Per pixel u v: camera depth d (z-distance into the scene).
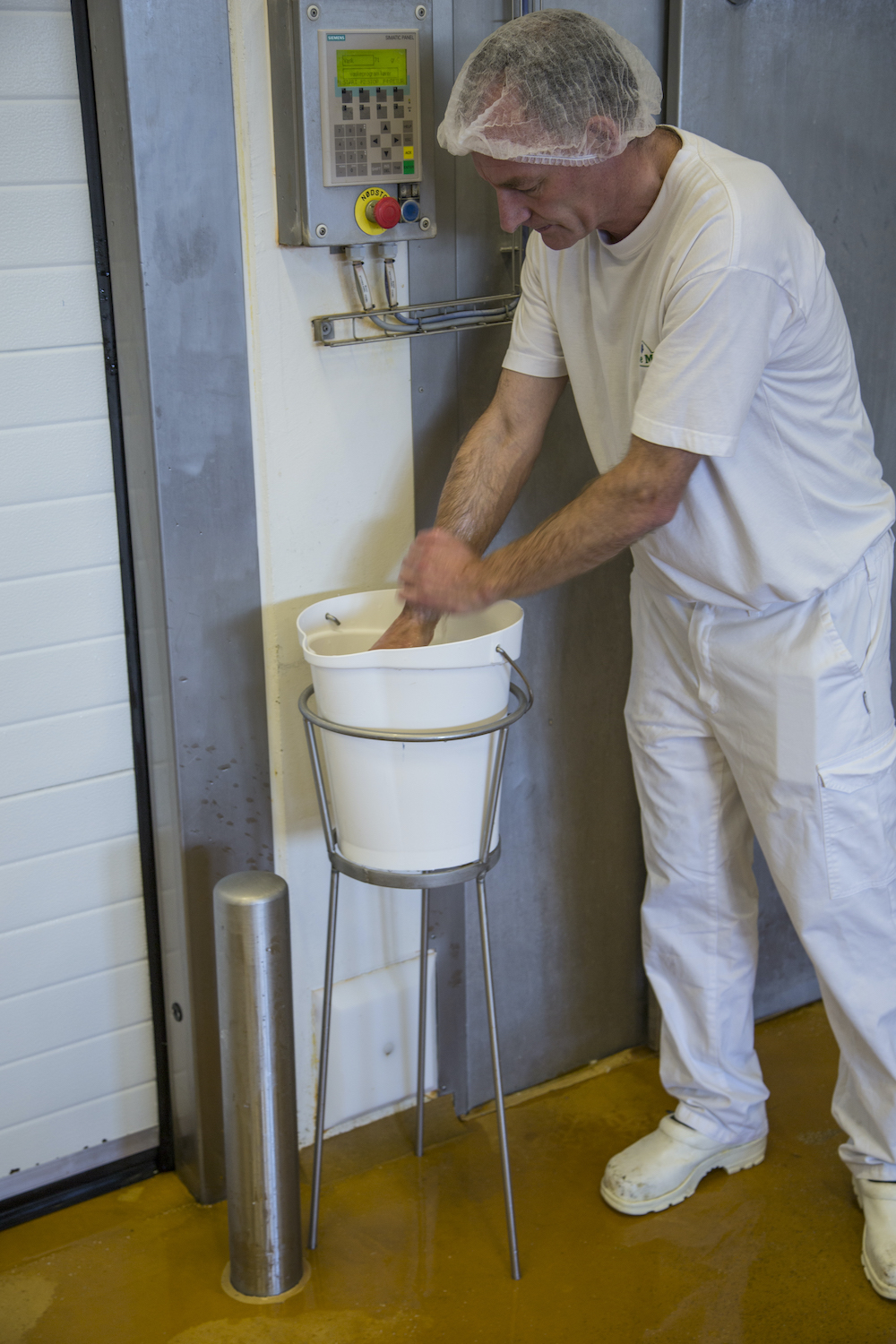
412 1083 2.20
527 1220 1.98
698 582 1.72
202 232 1.64
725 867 1.96
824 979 1.83
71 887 1.92
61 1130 2.01
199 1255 1.92
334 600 1.84
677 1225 1.97
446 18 1.72
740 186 1.45
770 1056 2.39
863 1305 1.81
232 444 1.74
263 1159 1.76
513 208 1.53
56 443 1.74
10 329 1.67
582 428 2.04
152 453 1.69
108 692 1.88
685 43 1.85
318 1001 2.06
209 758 1.85
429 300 1.86
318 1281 1.86
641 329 1.60
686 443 1.46
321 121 1.63
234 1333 1.76
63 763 1.87
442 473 1.96
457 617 1.89
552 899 2.24
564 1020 2.34
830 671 1.67
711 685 1.79
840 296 2.15
